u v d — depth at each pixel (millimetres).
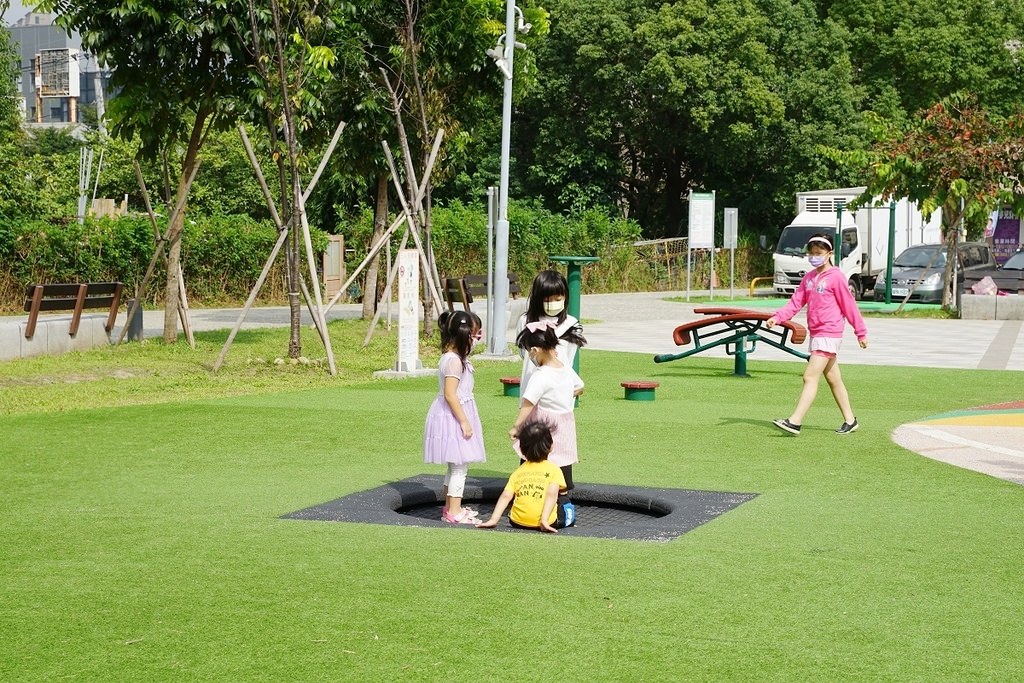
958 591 6094
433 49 21969
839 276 11359
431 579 6250
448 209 42312
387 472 9453
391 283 23078
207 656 5102
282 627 5477
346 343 21625
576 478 9242
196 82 19219
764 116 46406
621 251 45969
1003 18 50969
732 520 7727
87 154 48531
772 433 11578
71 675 4891
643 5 47250
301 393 14680
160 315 29297
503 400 14117
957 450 10625
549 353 8164
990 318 30000
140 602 5852
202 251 34125
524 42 23547
